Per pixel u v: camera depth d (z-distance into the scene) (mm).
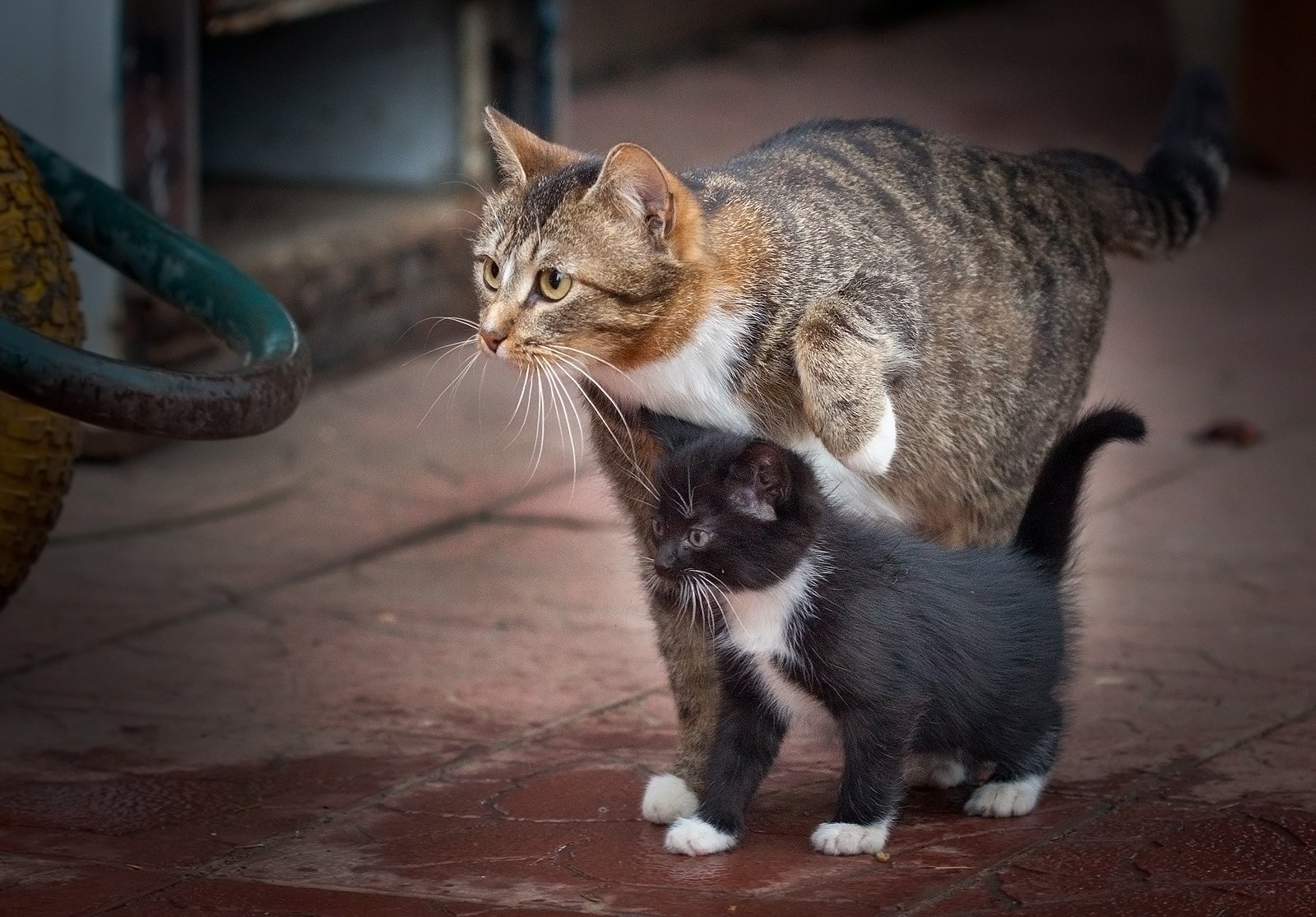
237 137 17859
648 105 23891
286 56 17531
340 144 17656
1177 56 24609
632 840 7695
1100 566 11242
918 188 8531
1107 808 7832
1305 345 15922
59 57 13234
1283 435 13695
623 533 11188
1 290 8812
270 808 8180
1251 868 7137
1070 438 8156
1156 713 8969
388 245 16141
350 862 7539
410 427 14695
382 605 11086
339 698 9617
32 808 8211
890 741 7410
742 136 22359
